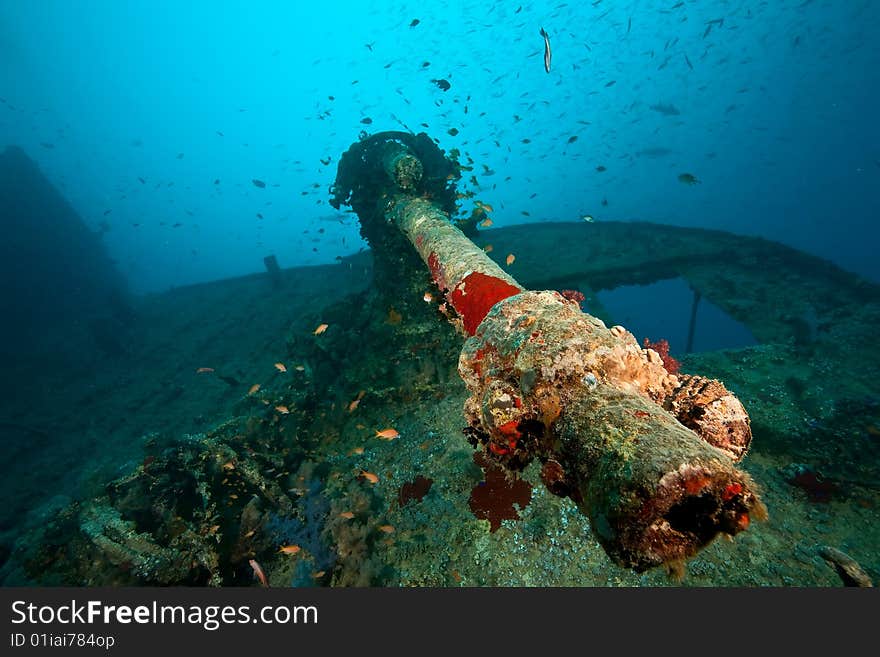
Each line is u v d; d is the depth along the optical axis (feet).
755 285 30.71
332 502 17.63
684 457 4.40
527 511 15.47
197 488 18.30
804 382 20.66
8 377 48.73
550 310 8.20
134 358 47.67
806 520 14.35
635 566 4.63
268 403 25.32
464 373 9.42
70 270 67.46
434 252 15.96
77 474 30.22
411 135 28.50
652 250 37.24
